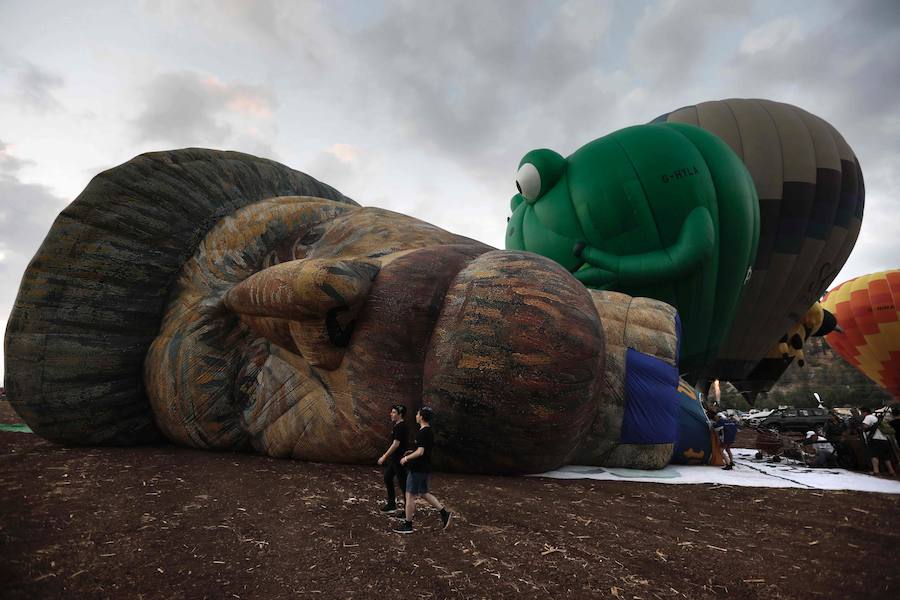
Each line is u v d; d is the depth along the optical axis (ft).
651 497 21.08
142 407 31.09
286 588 10.89
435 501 15.12
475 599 10.56
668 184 43.04
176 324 29.86
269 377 27.63
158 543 13.34
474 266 25.23
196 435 28.84
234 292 27.50
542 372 22.04
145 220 30.42
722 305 46.78
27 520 14.78
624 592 11.16
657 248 43.39
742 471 29.35
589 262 44.93
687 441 31.27
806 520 18.12
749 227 45.47
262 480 21.08
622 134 46.57
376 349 23.91
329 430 25.04
